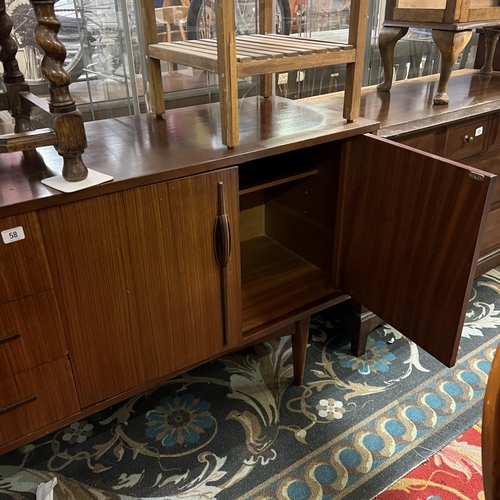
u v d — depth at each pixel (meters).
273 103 1.33
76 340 0.89
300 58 0.98
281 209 1.45
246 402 1.32
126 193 0.83
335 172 1.19
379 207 1.08
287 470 1.13
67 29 1.23
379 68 1.82
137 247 0.88
